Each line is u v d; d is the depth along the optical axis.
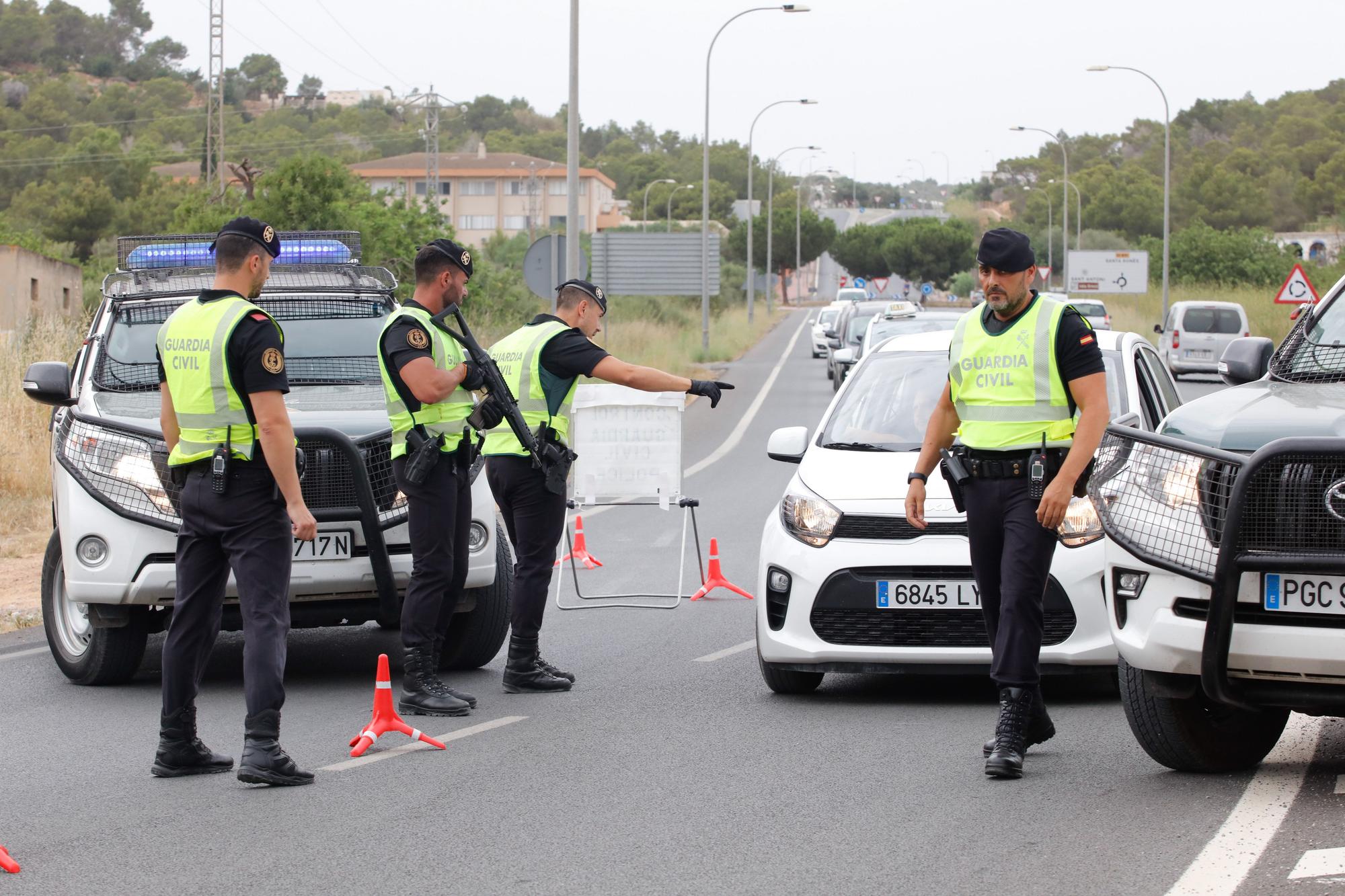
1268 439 5.63
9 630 10.59
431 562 7.75
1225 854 5.18
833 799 6.03
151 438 8.05
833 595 7.65
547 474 8.16
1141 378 8.66
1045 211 134.50
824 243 122.88
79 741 7.27
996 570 6.46
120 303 9.48
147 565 7.99
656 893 4.95
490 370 7.84
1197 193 132.00
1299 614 5.49
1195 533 5.70
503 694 8.26
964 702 7.92
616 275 36.38
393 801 6.12
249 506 6.38
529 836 5.62
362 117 194.38
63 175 119.81
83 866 5.34
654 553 13.85
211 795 6.28
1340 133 150.12
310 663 9.42
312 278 10.29
